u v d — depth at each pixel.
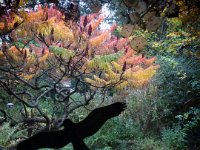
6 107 5.03
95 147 5.20
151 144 5.16
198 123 5.12
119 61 3.79
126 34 0.84
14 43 3.32
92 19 3.53
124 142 5.30
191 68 4.82
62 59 3.50
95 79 3.78
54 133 0.66
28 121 3.75
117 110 0.67
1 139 3.87
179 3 0.83
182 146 5.05
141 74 3.74
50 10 3.35
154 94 5.68
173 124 5.44
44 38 3.47
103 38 3.46
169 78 5.45
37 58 3.76
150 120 5.81
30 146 0.65
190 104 1.17
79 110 5.43
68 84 4.59
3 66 3.65
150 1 0.79
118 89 4.12
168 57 5.09
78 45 3.52
